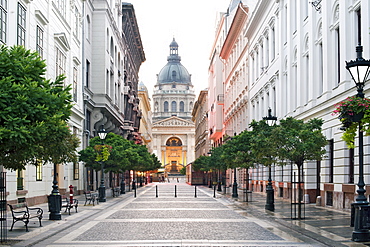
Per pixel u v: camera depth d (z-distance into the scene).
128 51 73.69
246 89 53.62
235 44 63.72
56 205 19.52
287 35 34.31
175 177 178.38
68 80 36.34
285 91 35.72
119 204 30.45
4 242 13.30
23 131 11.73
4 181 19.22
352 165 22.92
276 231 16.14
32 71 13.45
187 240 14.01
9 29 22.59
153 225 18.02
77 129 40.03
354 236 13.31
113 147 35.53
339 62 24.66
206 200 34.84
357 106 12.98
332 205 24.92
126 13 66.94
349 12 22.91
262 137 23.06
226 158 33.56
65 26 35.69
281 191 35.81
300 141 19.58
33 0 26.92
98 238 14.55
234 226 17.64
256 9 44.16
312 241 13.80
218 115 80.19
